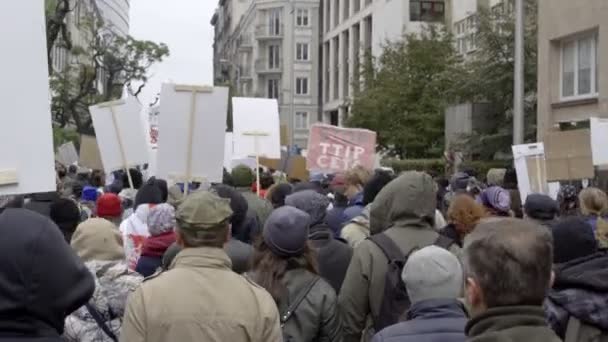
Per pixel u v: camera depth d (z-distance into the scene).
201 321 3.93
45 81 4.27
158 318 3.93
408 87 38.38
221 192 6.99
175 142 9.38
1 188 4.14
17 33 4.23
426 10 53.25
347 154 14.46
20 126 4.21
